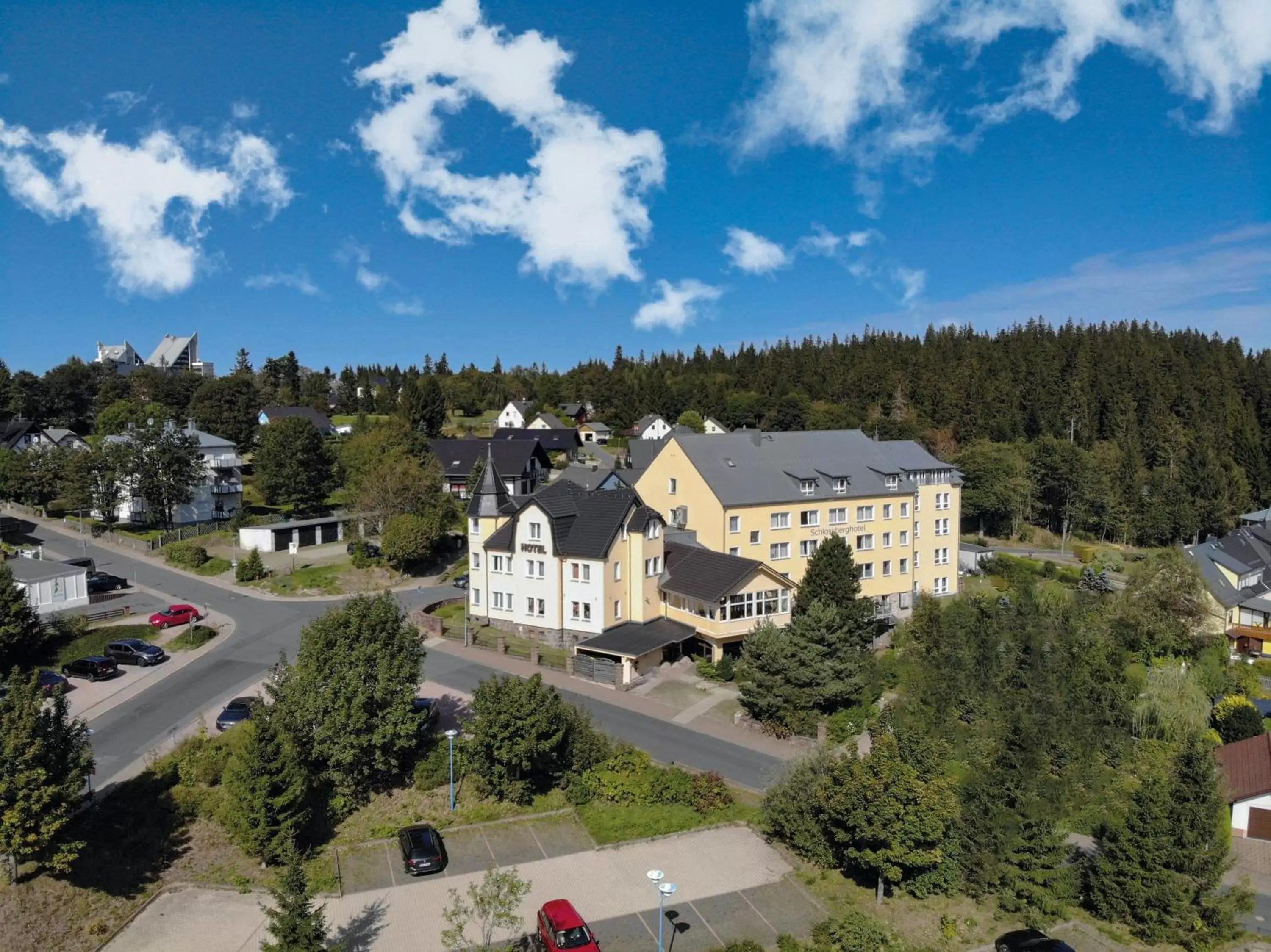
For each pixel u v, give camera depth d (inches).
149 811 1417.3
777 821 1395.2
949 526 3203.7
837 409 6870.1
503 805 1503.4
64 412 5984.3
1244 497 5167.3
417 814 1469.0
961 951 1132.5
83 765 1243.8
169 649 2278.5
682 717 1921.8
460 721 1717.5
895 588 2999.5
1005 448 4995.1
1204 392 6560.0
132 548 3393.2
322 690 1456.7
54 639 2265.0
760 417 7185.0
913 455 3176.7
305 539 3491.6
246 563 2967.5
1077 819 1556.3
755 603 2253.9
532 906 1205.1
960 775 1515.7
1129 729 1991.9
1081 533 5068.9
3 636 2080.5
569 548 2327.8
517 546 2411.4
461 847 1374.3
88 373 6358.3
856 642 2128.4
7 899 1138.7
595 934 1138.0
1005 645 2165.4
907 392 7076.8
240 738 1552.7
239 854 1332.4
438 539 3238.2
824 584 2247.8
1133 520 4835.1
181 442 3678.6
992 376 7052.2
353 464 3890.3
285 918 941.2
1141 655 2491.4
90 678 2030.0
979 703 1926.7
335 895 1225.4
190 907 1196.5
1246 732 1964.8
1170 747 1892.2
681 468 2783.0
